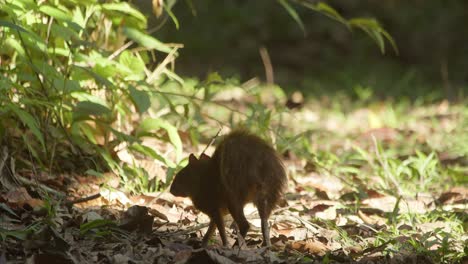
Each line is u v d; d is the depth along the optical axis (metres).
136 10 12.91
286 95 27.73
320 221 10.48
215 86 21.45
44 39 11.42
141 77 12.89
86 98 11.16
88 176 11.38
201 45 34.28
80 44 11.02
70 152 11.67
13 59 11.34
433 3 36.59
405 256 8.93
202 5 35.75
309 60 34.41
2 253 7.99
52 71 10.79
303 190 12.62
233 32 35.16
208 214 9.03
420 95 27.39
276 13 35.88
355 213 11.23
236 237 9.58
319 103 25.83
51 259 7.88
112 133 12.02
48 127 11.20
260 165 8.73
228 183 8.66
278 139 13.24
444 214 11.19
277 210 10.75
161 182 11.66
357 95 27.97
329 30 35.44
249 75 33.03
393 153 16.12
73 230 9.13
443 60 33.94
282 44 35.19
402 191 12.27
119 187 11.27
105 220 8.99
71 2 11.69
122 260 8.16
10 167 10.44
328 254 8.71
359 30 35.72
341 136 18.98
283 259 8.67
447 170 13.95
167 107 15.23
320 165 12.98
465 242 9.77
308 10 35.88
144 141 13.15
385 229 10.28
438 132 19.62
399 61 35.09
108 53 11.83
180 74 31.92
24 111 10.28
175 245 8.82
